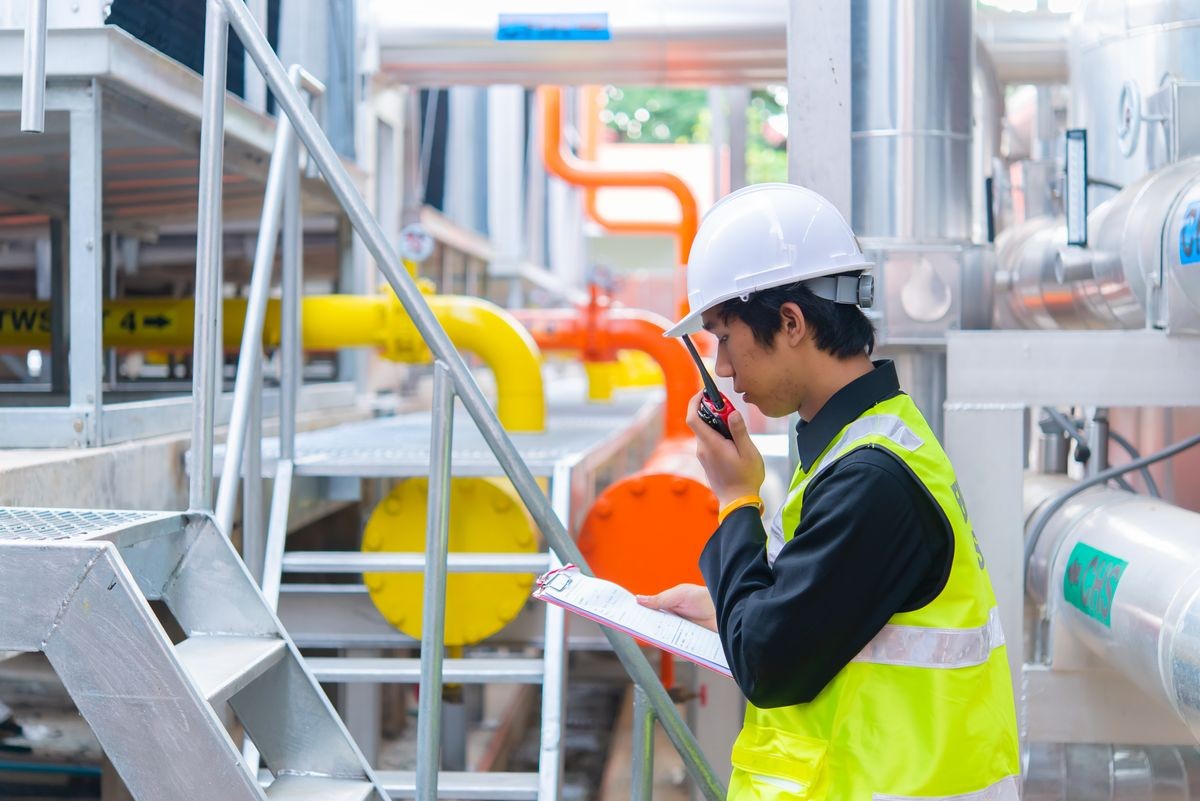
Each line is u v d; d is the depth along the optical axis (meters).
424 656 2.31
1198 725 2.11
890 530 1.50
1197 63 3.29
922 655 1.55
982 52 4.77
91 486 3.05
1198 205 2.30
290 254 3.52
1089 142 3.59
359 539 5.23
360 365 5.96
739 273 1.69
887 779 1.52
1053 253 3.18
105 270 5.70
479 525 3.54
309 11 4.87
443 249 9.23
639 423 6.26
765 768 1.64
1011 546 2.61
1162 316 2.59
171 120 3.76
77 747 4.63
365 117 5.43
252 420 3.06
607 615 1.87
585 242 19.33
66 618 1.69
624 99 31.83
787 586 1.52
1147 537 2.47
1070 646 2.79
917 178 2.81
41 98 2.03
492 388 10.45
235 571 2.16
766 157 29.23
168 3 3.75
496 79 5.54
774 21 5.10
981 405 2.62
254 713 2.17
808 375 1.68
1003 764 1.60
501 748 5.37
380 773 2.79
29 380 7.18
